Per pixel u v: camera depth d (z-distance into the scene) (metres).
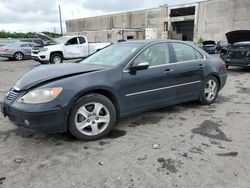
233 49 10.48
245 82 8.39
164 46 4.70
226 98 6.25
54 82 3.51
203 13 38.28
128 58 4.14
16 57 19.38
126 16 52.66
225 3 35.22
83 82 3.62
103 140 3.82
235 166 3.04
